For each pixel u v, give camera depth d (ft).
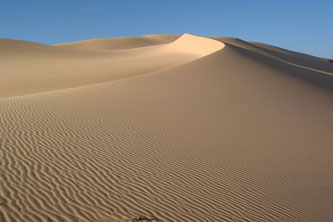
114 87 54.95
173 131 33.45
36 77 89.20
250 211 19.80
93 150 25.48
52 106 37.65
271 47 336.49
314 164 30.19
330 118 50.44
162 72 70.38
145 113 38.81
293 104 55.52
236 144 32.30
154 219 17.21
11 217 15.56
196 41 156.25
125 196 19.20
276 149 32.63
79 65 112.27
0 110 33.76
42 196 17.78
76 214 16.63
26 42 166.61
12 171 20.07
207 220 17.99
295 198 22.58
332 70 262.88
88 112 36.45
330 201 22.97
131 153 26.08
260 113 46.21
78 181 20.11
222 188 22.34
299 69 110.11
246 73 74.02
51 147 24.88
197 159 26.91
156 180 21.94
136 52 167.02
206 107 45.62
